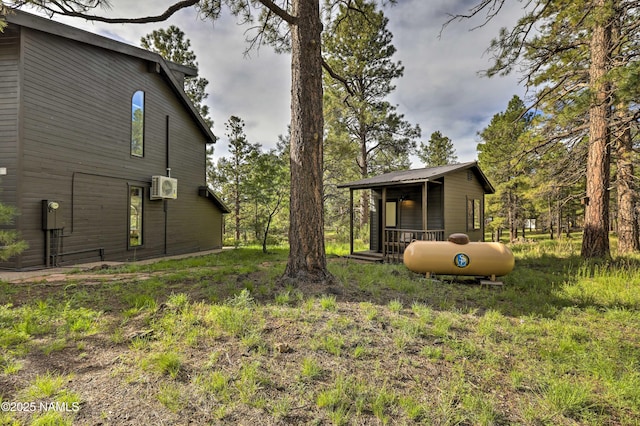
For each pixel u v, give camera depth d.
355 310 3.67
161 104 10.55
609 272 6.19
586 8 7.13
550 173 11.39
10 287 4.54
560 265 7.48
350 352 2.68
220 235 14.14
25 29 6.45
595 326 3.56
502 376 2.44
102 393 2.07
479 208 11.76
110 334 2.95
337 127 15.53
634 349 2.95
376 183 9.55
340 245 14.78
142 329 3.04
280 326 3.13
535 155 10.84
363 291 4.57
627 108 7.54
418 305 3.91
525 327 3.42
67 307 3.52
